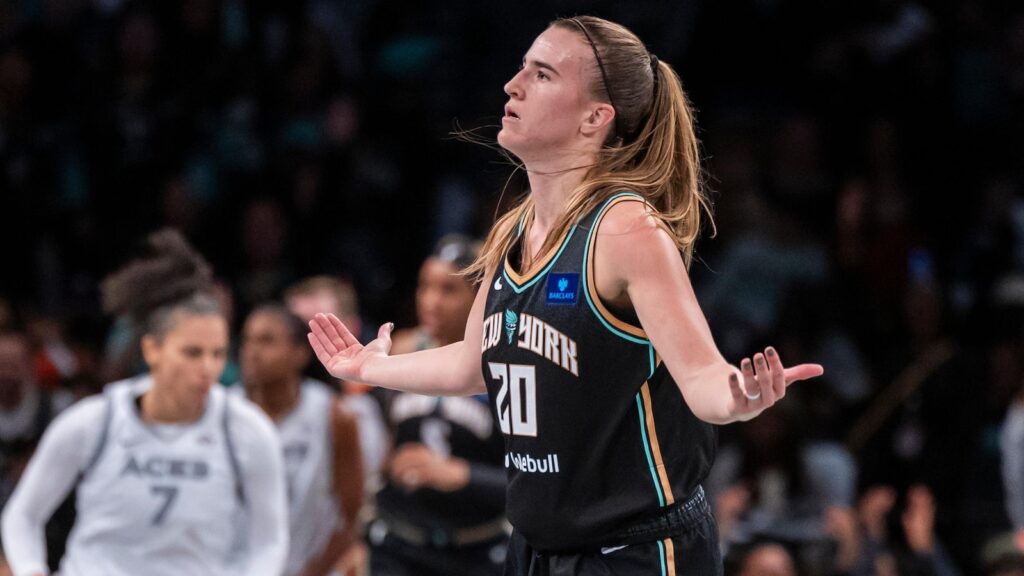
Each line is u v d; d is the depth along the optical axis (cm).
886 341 1612
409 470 1013
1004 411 1542
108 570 822
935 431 1490
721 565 553
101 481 829
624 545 529
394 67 2045
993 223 1803
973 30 2003
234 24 1877
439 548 1061
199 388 830
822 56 1975
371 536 1095
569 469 524
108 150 1727
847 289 1662
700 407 477
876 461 1491
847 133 1920
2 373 1219
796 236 1747
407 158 1892
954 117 1947
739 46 2008
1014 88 1972
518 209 574
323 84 1872
